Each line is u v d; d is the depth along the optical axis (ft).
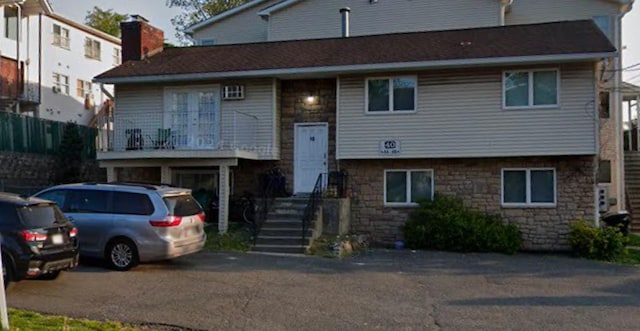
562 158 53.83
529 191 54.44
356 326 25.71
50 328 22.80
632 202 74.74
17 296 29.04
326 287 33.83
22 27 95.04
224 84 60.64
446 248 52.54
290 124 60.80
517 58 51.26
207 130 61.00
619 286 35.45
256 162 61.36
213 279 35.17
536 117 52.95
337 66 55.36
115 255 37.63
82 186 39.99
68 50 107.14
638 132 91.45
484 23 73.77
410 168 56.95
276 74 57.41
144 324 25.07
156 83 62.23
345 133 57.26
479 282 36.42
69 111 106.83
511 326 26.00
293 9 81.71
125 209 38.27
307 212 51.42
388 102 56.49
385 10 77.61
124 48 70.03
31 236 29.60
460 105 54.70
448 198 54.54
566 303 30.63
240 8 89.76
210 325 25.26
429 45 58.80
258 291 32.14
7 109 91.15
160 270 37.76
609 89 68.90
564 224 53.47
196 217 40.19
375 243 57.00
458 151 54.49
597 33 56.03
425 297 31.83
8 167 71.51
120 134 62.49
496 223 53.26
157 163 58.13
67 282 33.01
